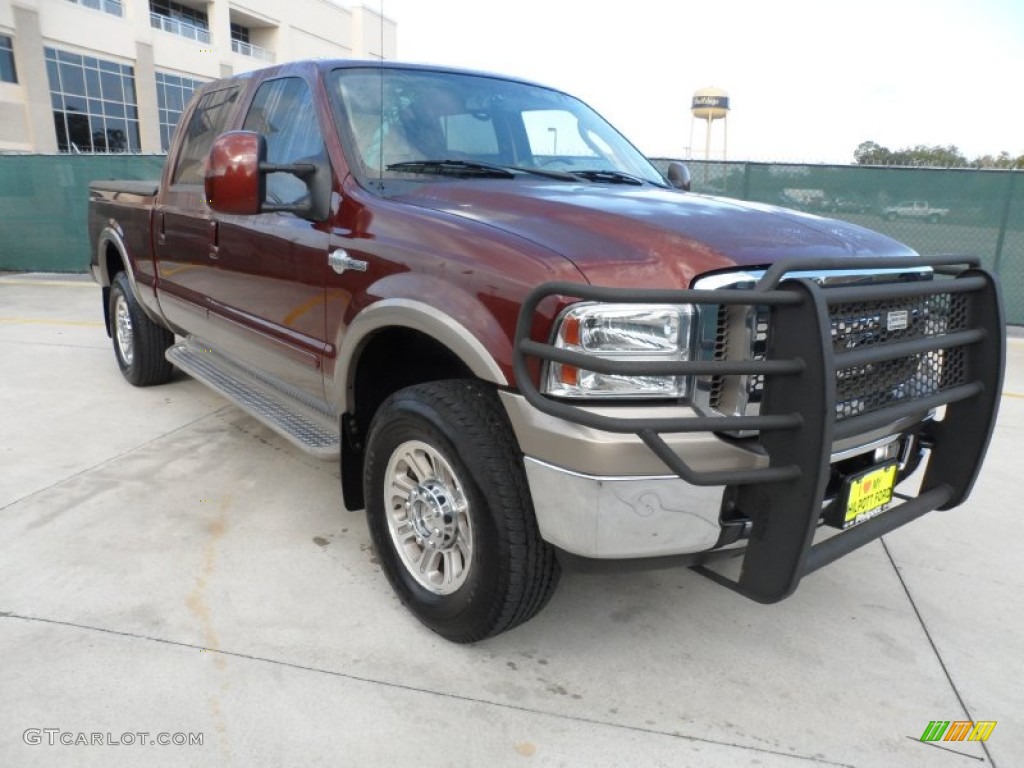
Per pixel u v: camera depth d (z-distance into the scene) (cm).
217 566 309
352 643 263
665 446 198
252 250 352
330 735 220
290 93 352
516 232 238
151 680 239
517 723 229
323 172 306
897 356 226
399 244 263
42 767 204
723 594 306
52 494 371
